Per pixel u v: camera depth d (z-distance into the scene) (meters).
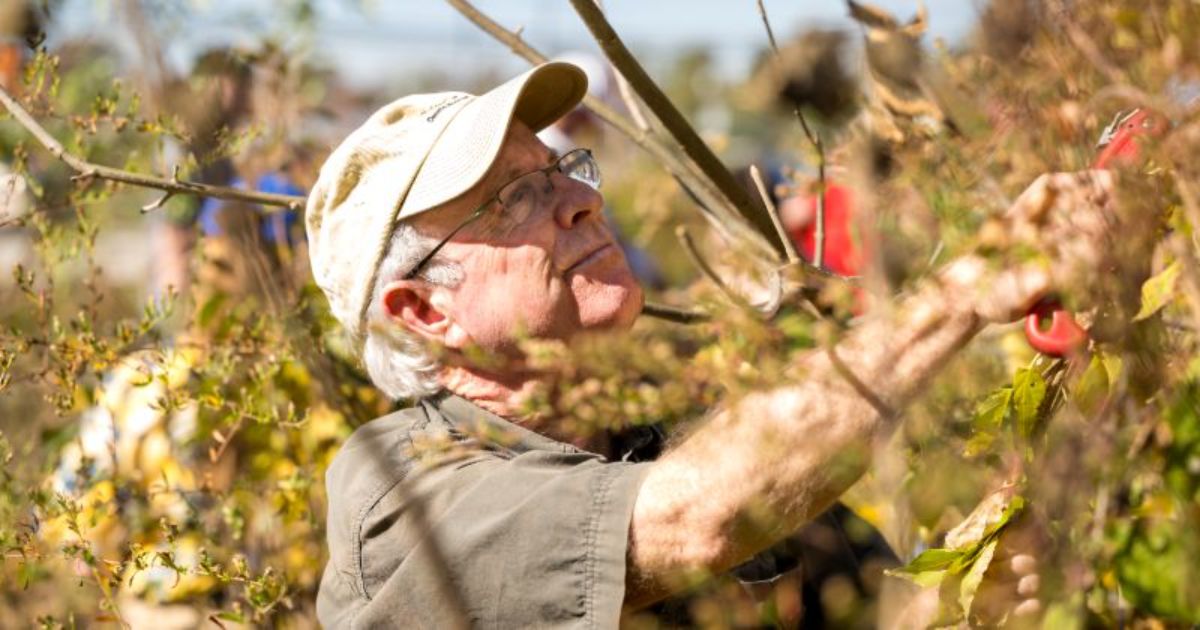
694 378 1.71
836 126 2.09
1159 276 1.52
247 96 2.95
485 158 2.24
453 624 1.97
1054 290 1.60
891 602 2.16
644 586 1.91
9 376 2.50
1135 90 1.43
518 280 2.24
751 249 2.11
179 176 2.52
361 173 2.36
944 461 1.74
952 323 1.67
